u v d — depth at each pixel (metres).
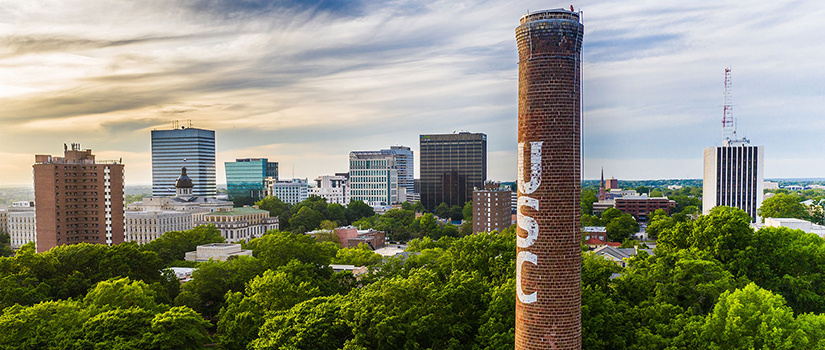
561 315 42.47
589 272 82.12
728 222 93.06
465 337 72.69
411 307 71.19
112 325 76.69
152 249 176.75
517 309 44.50
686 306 77.94
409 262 124.00
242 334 84.25
